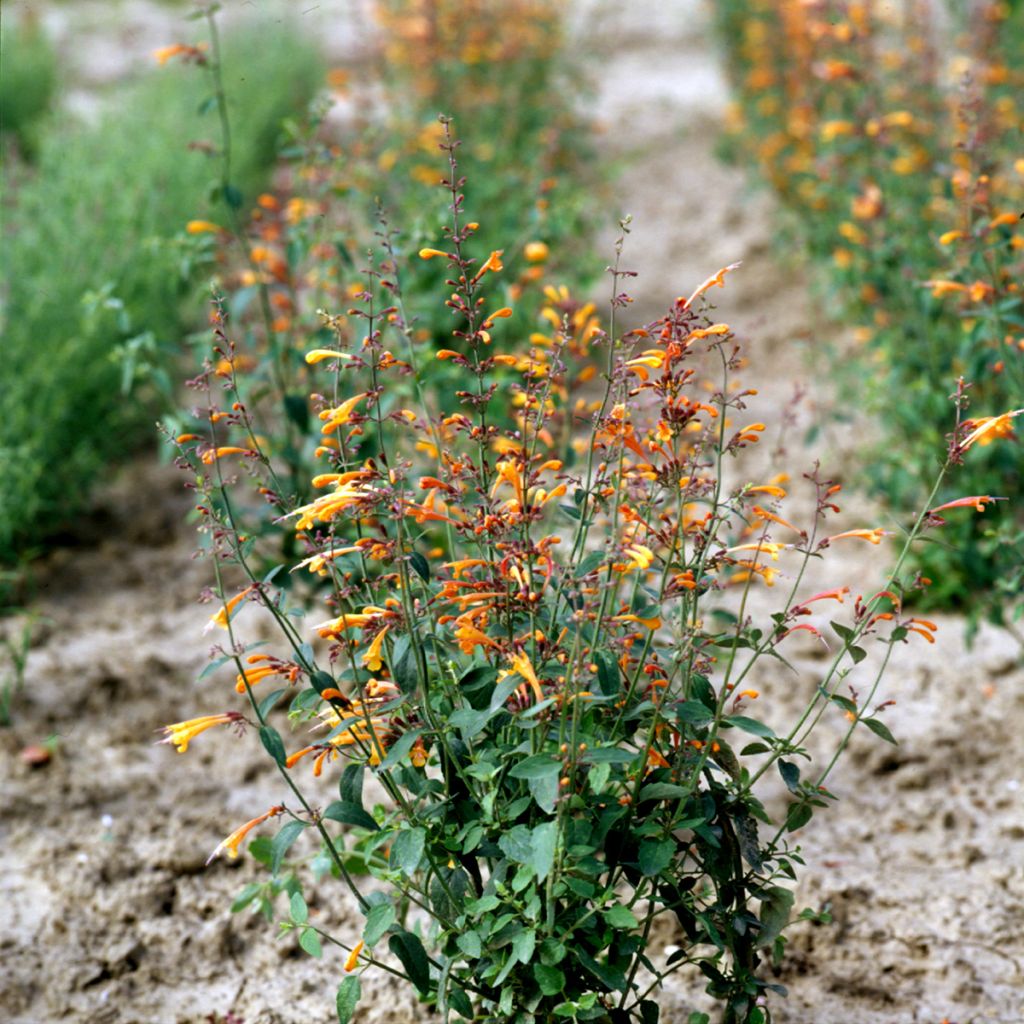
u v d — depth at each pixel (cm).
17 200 612
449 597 229
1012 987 304
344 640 235
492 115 732
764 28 779
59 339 544
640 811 240
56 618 477
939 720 404
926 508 245
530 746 227
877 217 498
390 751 223
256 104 941
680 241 803
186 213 658
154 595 493
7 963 321
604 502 241
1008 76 620
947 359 464
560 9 891
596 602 228
